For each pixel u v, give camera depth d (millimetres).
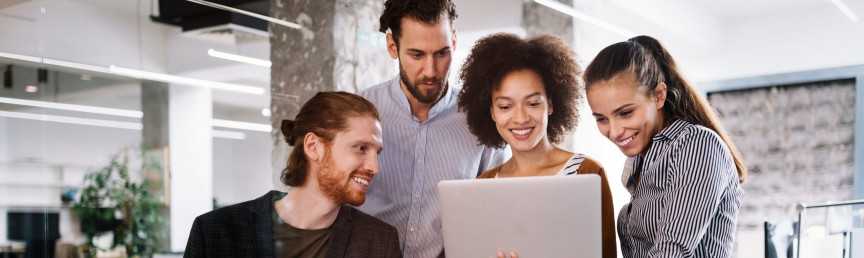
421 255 3277
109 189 3318
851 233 3113
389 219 3318
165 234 3369
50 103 3311
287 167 3023
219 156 3471
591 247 2350
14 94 3328
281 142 3551
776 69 5652
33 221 3281
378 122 3061
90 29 3348
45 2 3326
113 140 3346
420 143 3289
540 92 3078
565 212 2350
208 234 2885
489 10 3787
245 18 3508
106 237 3320
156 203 3357
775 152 5910
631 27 4715
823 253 3043
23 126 3309
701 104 2982
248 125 3512
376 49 3738
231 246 2902
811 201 5797
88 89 3324
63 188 3301
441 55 3207
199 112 3447
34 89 3318
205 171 3441
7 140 3293
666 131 2746
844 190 5668
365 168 2994
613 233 2846
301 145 2990
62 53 3330
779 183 5910
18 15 3344
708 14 5566
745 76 5727
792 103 5824
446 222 2520
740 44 5738
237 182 3482
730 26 5773
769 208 5957
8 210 3256
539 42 3121
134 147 3363
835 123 5691
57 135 3318
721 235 2705
